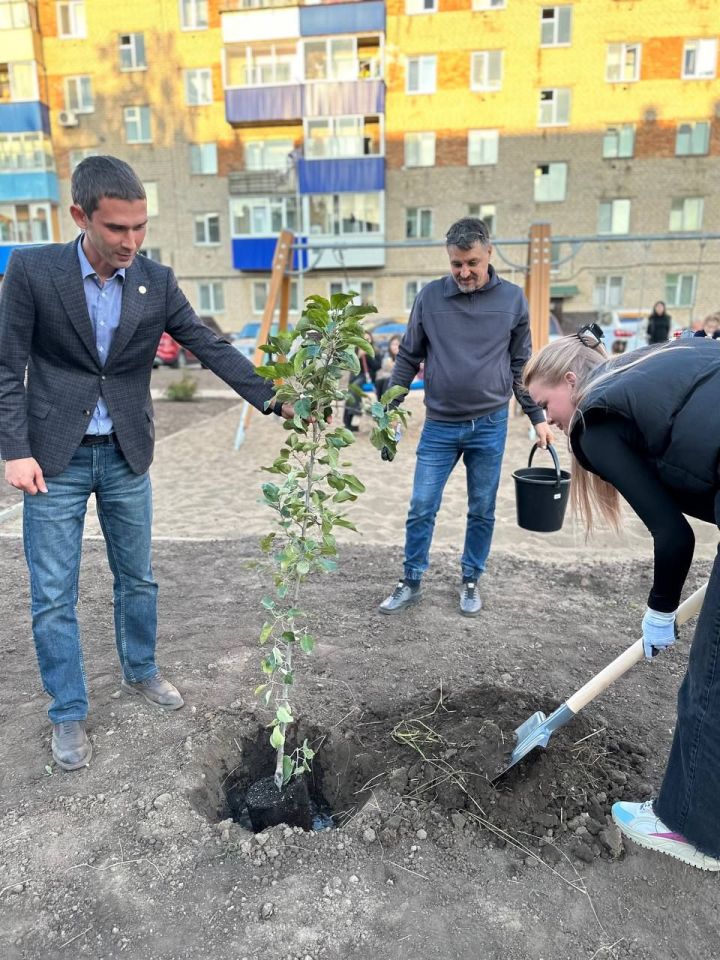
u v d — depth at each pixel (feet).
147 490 8.70
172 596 13.38
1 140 91.86
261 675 10.01
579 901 6.41
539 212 87.10
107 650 11.07
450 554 15.58
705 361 5.66
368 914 6.23
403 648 10.89
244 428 31.22
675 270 86.89
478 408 11.32
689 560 5.78
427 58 84.64
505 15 82.17
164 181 92.99
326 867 6.70
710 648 5.82
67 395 7.72
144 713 9.07
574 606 12.71
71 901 6.38
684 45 80.84
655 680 10.02
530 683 9.78
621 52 82.07
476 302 11.27
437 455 11.76
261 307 95.14
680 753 6.23
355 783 8.42
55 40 90.02
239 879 6.57
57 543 7.95
